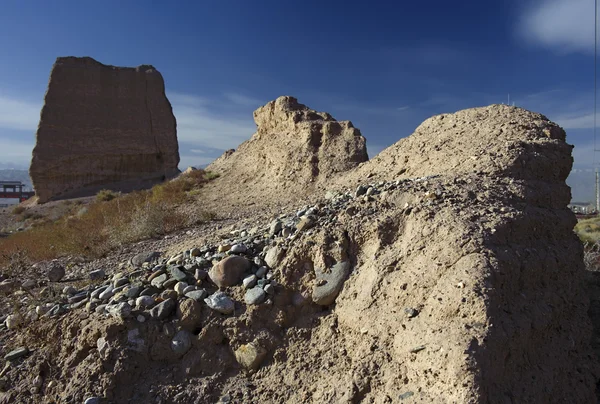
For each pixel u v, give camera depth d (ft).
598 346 15.33
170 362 13.44
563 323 13.55
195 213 37.06
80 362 13.44
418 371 10.10
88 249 27.20
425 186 15.96
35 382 13.23
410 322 11.23
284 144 45.80
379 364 11.25
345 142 41.45
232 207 39.32
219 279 14.96
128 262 21.40
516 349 10.43
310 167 40.65
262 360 13.24
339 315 13.41
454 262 11.67
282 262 15.06
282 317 13.88
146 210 32.83
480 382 8.95
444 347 9.72
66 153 98.32
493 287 10.69
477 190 15.21
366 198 16.34
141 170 104.01
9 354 14.21
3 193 178.40
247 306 14.08
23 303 17.69
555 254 13.99
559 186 17.60
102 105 101.60
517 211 13.74
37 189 97.30
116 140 101.55
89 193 97.81
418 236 13.30
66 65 100.22
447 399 9.11
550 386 10.96
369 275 13.34
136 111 103.86
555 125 21.99
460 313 10.39
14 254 25.31
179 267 16.02
